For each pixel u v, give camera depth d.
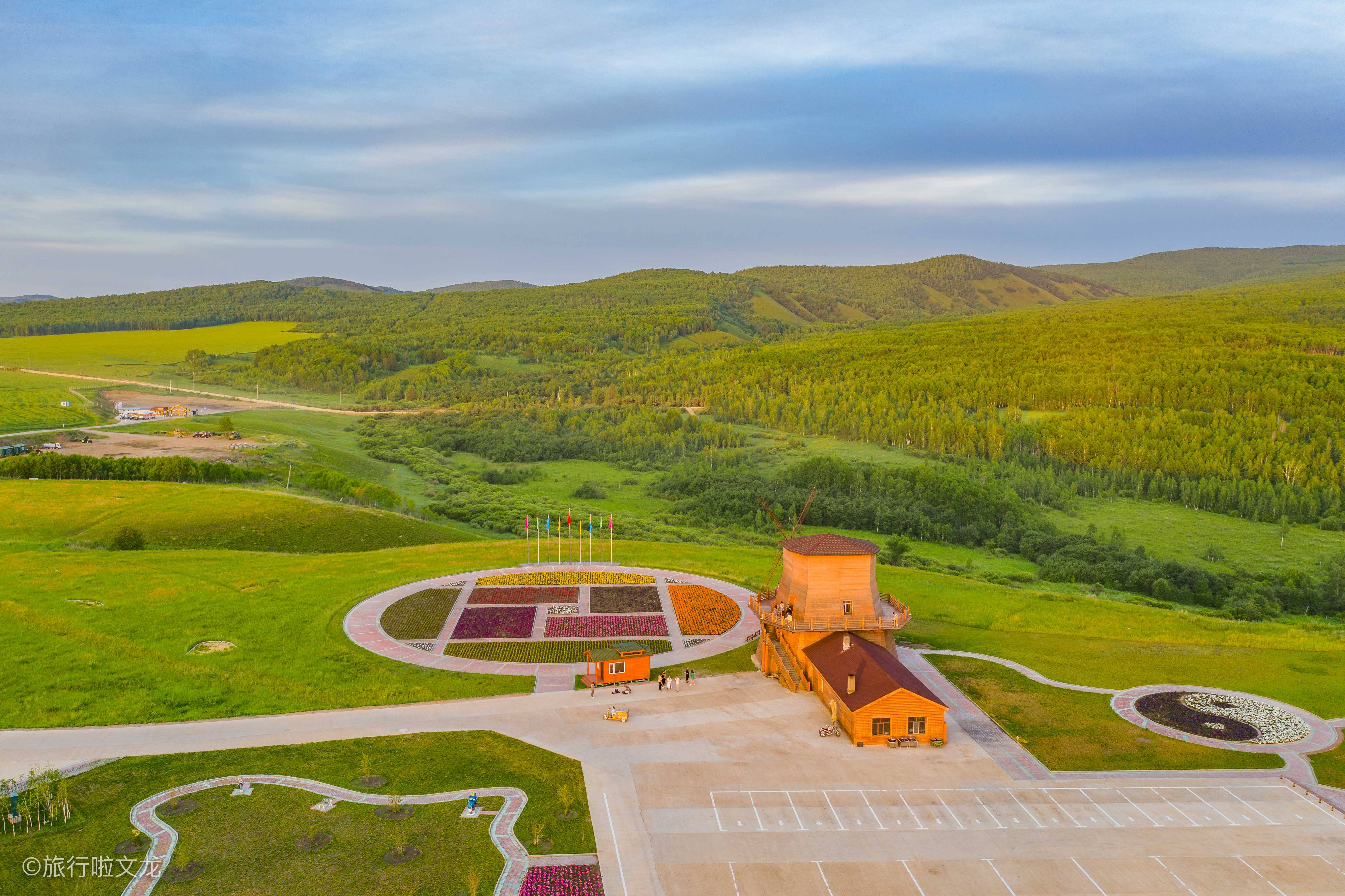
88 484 158.75
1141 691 75.25
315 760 58.31
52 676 73.38
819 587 74.69
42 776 53.28
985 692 74.56
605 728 65.25
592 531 176.62
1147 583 151.25
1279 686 77.00
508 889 43.34
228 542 133.62
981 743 63.44
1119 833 50.50
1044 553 180.62
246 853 46.19
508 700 70.56
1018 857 47.66
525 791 54.12
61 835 47.88
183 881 43.44
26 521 136.25
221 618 90.75
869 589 75.25
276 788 53.88
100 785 54.09
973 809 53.12
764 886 44.41
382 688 72.75
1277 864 47.34
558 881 44.31
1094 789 56.03
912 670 80.38
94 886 42.91
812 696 72.50
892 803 53.72
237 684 73.31
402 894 42.78
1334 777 58.25
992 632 94.62
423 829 49.00
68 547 123.44
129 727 64.00
